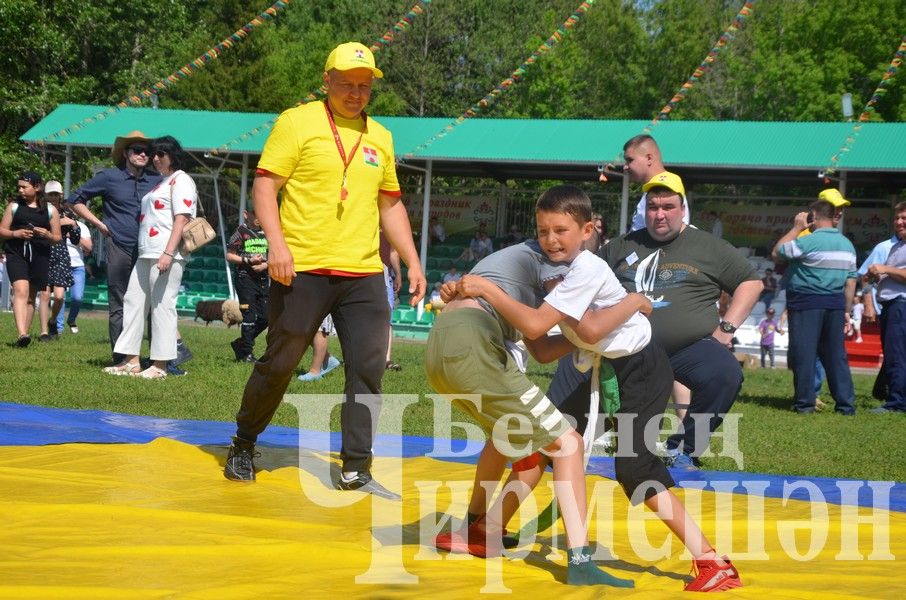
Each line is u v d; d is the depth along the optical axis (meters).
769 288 24.98
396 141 25.72
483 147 25.11
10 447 6.25
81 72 36.25
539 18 53.28
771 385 15.42
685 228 7.19
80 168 32.47
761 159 23.14
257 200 5.44
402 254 5.82
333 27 52.19
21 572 3.56
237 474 5.64
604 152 24.44
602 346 4.12
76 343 14.62
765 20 45.34
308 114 5.52
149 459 6.02
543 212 4.20
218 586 3.51
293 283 5.45
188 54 41.19
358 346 5.51
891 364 11.86
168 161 10.21
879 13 39.38
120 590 3.37
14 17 32.12
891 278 11.85
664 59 47.84
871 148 23.05
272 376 5.51
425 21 51.22
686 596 3.73
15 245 13.48
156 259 10.25
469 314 4.21
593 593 3.71
